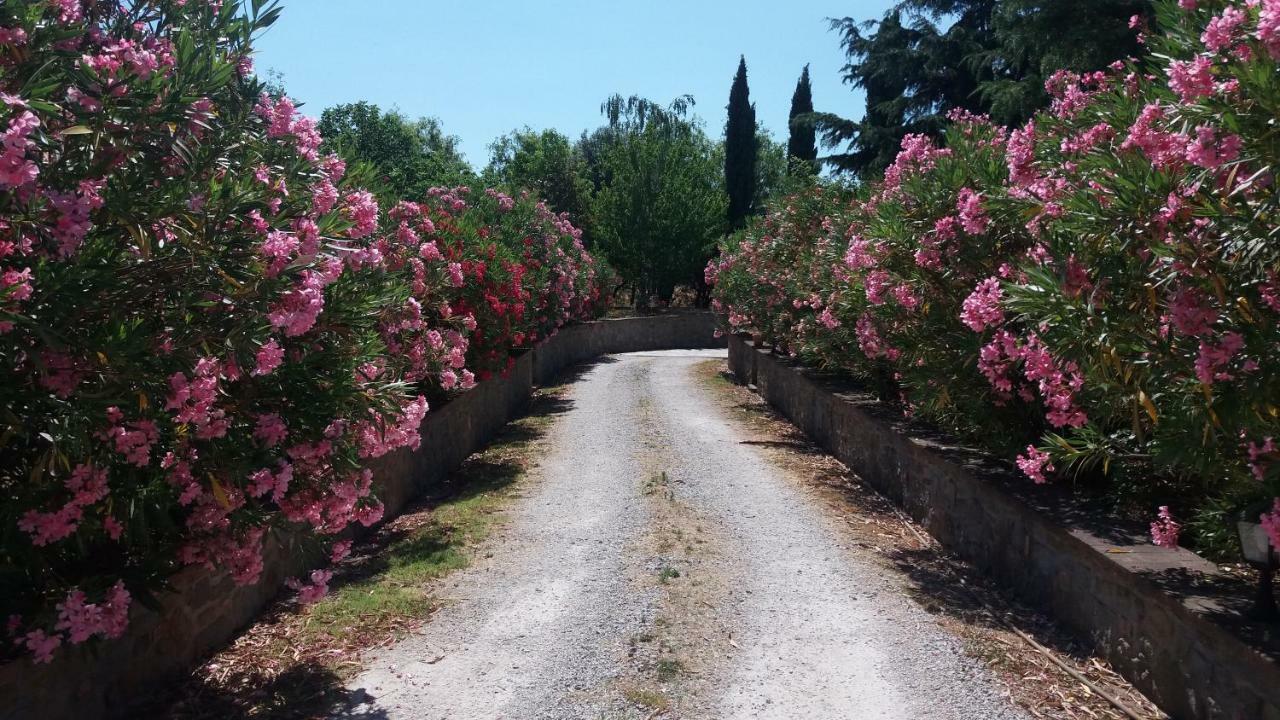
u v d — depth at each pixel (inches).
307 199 170.9
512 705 164.2
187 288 130.4
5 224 112.0
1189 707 152.8
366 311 180.7
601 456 414.6
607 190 1344.7
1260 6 121.9
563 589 227.3
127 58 128.0
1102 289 148.8
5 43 117.3
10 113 106.7
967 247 236.7
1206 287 131.6
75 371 123.0
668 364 942.4
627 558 252.4
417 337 294.2
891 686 173.0
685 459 404.5
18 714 129.6
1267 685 131.7
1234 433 138.3
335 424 169.0
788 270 555.2
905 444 315.9
